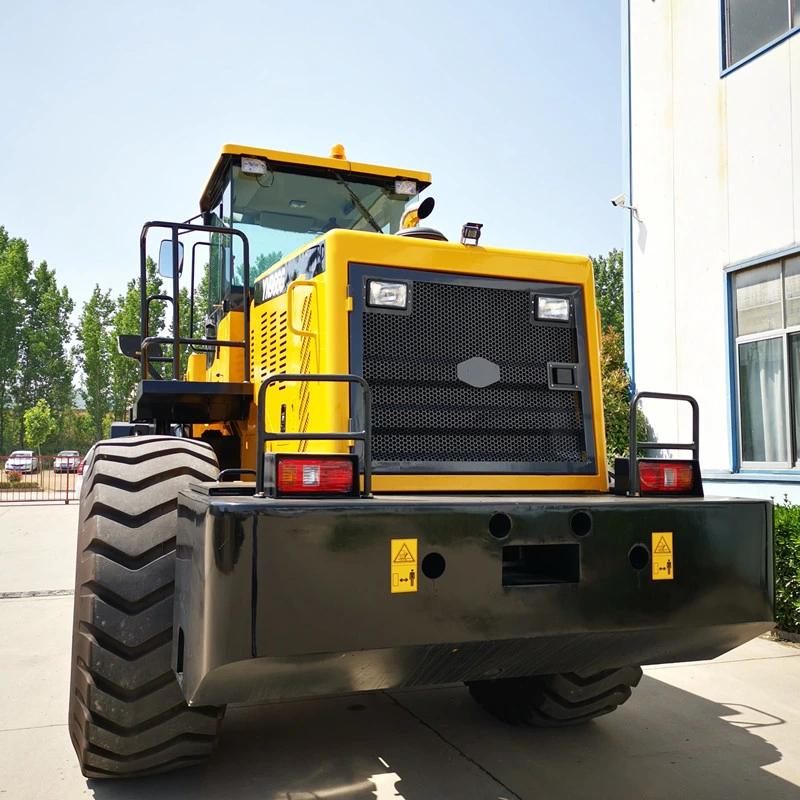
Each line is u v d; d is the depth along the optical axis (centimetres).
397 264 332
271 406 387
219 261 517
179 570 264
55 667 488
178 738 293
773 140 799
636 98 989
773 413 796
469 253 346
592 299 369
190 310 552
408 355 328
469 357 338
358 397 315
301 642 226
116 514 291
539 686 363
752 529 295
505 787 317
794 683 466
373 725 389
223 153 473
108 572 281
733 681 470
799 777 330
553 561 278
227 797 304
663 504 281
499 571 254
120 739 284
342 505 236
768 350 805
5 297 6588
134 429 541
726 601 287
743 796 312
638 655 293
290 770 331
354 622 232
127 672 277
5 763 338
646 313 964
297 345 353
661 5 952
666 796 311
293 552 228
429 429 326
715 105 870
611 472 370
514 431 342
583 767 339
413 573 241
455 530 248
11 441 6875
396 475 313
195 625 232
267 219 486
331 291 321
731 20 857
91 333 6066
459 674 272
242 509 225
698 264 888
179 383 393
